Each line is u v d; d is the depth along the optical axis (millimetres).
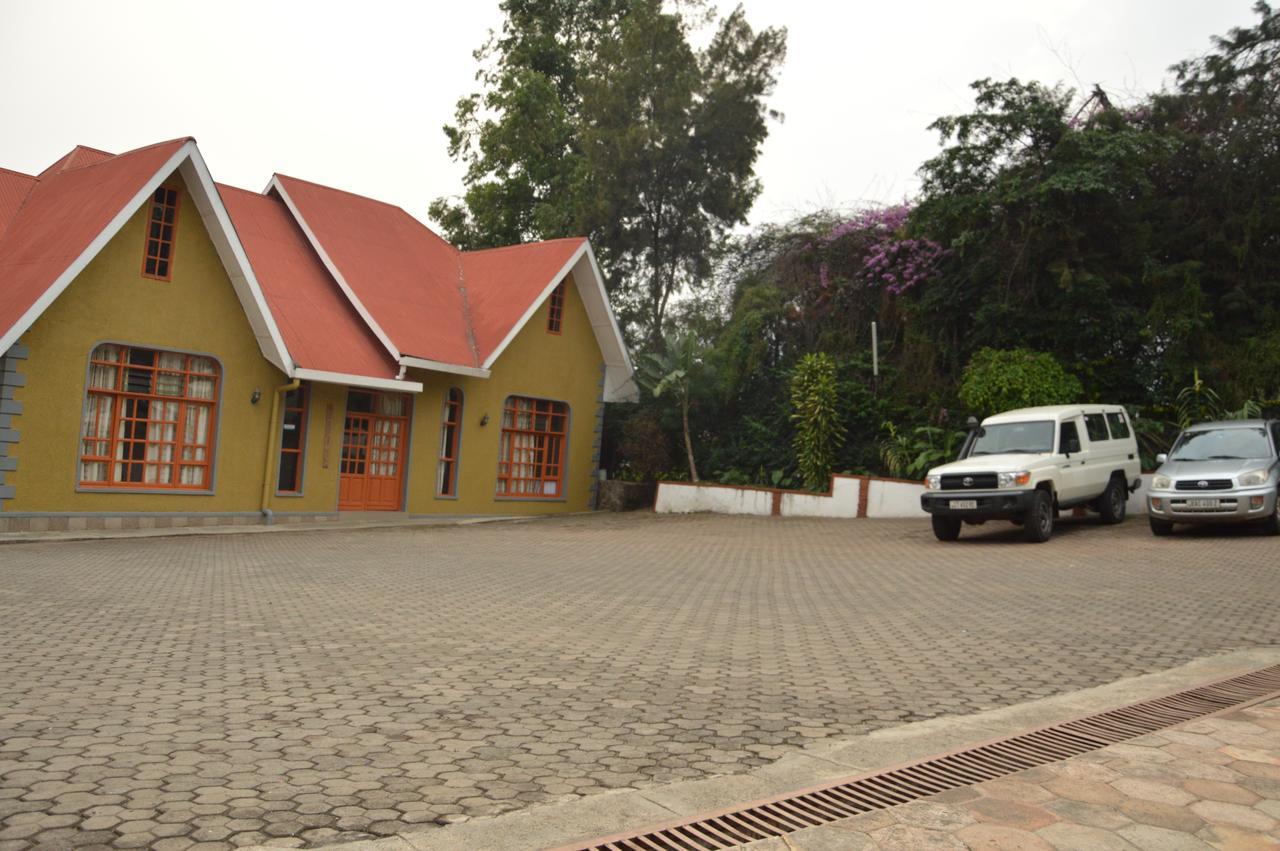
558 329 27000
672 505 26000
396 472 23516
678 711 5871
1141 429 21281
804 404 24609
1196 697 6230
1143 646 8000
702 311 31375
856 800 4316
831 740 5293
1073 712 5875
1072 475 16953
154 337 19016
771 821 4047
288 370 20172
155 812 4000
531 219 34844
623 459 29125
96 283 18234
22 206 20969
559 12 36719
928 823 4008
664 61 31578
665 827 3939
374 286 23828
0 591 10492
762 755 5004
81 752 4793
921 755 5000
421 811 4090
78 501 18141
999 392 20781
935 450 23000
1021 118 21375
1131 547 14945
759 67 32594
